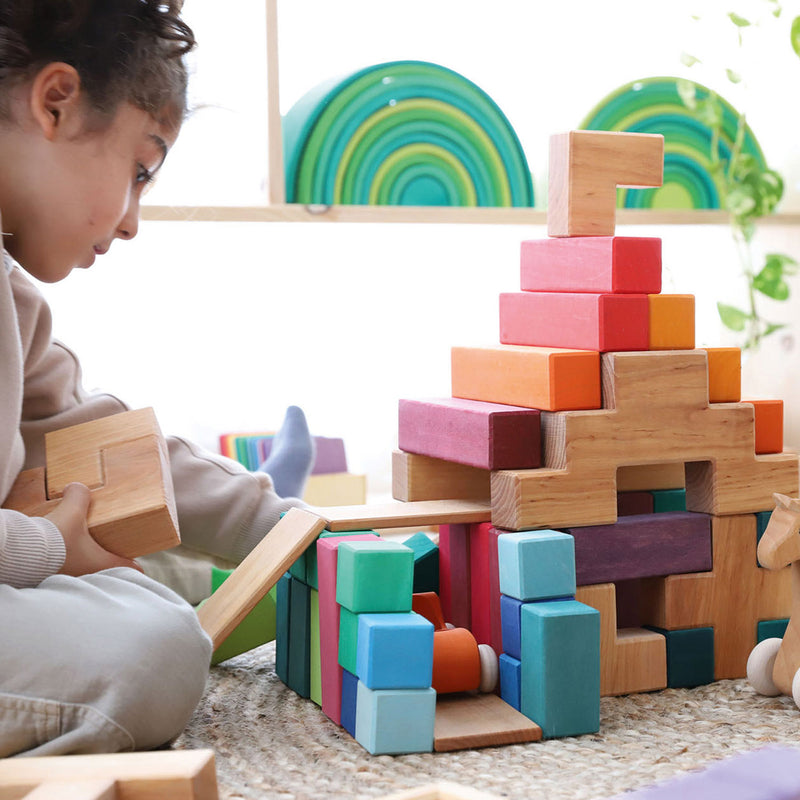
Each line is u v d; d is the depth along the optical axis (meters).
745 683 0.92
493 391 0.95
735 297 1.89
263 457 1.60
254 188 1.60
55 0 0.83
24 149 0.85
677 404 0.90
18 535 0.75
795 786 0.59
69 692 0.69
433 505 0.95
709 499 0.93
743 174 1.74
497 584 0.87
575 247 0.92
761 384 1.87
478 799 0.56
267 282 1.79
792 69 1.87
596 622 0.79
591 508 0.88
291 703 0.89
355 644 0.79
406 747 0.75
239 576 0.88
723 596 0.93
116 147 0.87
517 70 1.79
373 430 1.87
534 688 0.79
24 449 0.95
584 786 0.68
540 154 1.78
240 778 0.71
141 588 0.76
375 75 1.47
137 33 0.87
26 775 0.56
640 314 0.89
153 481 0.82
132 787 0.56
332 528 0.88
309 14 1.68
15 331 0.81
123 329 1.72
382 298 1.87
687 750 0.75
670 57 1.86
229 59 1.58
